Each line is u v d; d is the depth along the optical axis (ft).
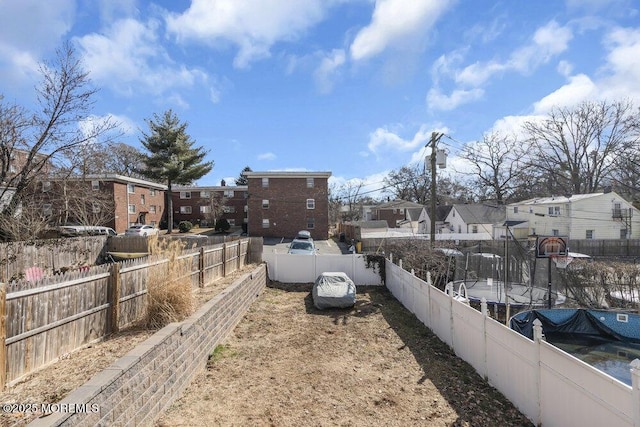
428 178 192.24
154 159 109.50
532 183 132.26
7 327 11.76
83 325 15.44
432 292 29.63
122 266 18.11
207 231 127.95
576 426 13.30
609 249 86.07
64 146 47.96
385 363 22.80
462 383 19.92
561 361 14.12
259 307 37.73
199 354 20.40
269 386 18.90
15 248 36.29
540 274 42.75
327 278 41.96
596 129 114.73
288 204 118.11
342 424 15.37
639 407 10.52
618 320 27.43
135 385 13.01
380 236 93.56
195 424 14.78
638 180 107.14
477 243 66.18
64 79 46.96
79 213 55.93
